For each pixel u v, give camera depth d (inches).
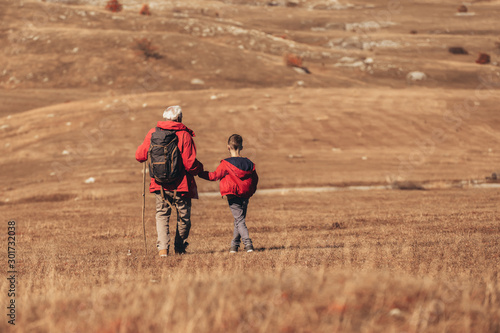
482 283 659.4
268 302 453.7
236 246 1143.6
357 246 1183.6
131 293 548.1
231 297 479.8
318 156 6043.3
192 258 1048.2
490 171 4832.7
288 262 936.9
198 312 432.1
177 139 1047.0
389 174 4704.7
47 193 4055.1
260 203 2992.1
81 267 1023.6
